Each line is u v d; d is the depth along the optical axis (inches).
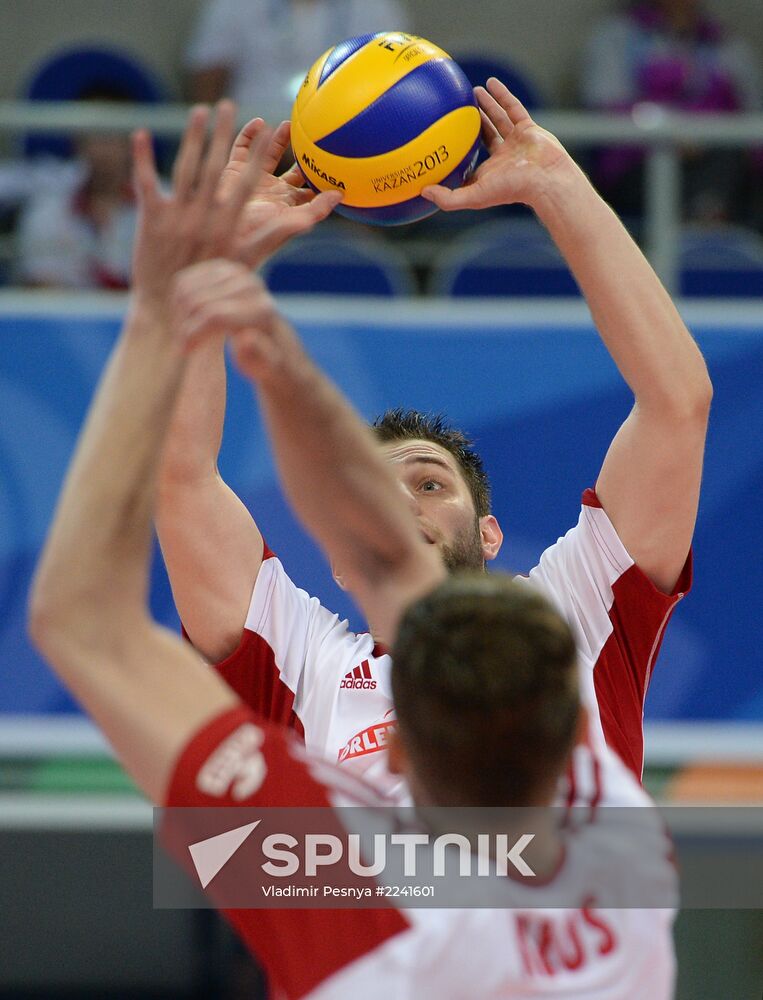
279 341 176.9
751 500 663.8
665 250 740.0
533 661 184.4
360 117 305.7
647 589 316.8
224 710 197.8
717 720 652.7
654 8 1061.1
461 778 187.9
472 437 659.4
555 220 287.4
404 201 309.6
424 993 186.5
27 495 658.2
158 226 182.2
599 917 194.4
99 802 668.7
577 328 662.5
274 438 187.3
